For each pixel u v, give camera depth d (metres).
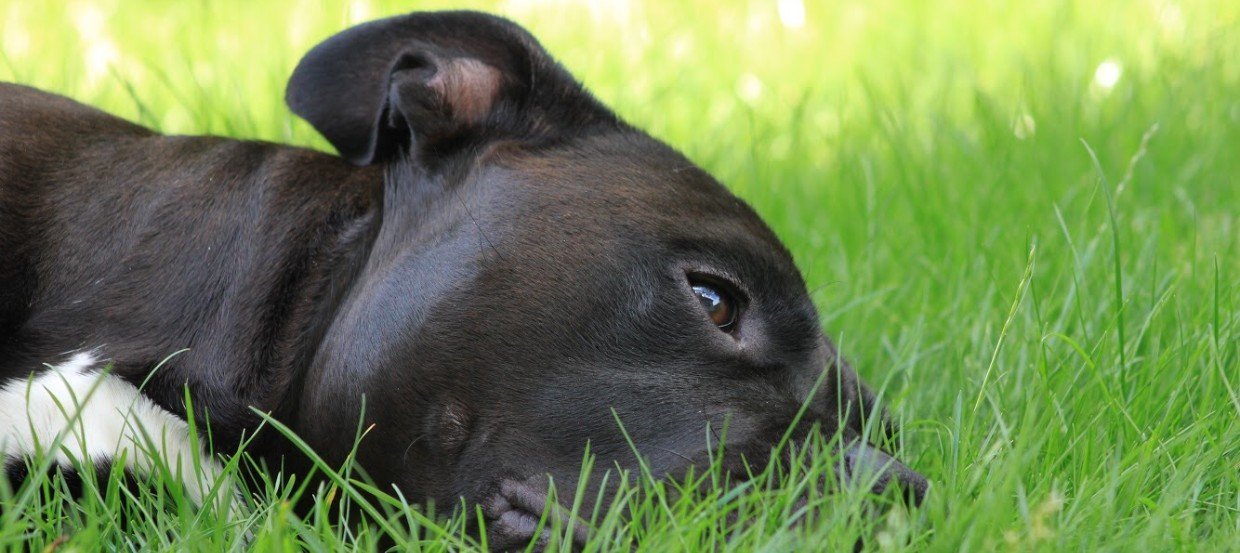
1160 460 5.61
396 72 5.99
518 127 5.98
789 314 5.63
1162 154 10.67
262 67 12.66
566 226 5.48
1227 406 6.04
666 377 5.26
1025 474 5.50
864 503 5.00
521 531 5.07
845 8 16.67
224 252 5.78
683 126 12.12
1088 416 5.97
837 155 11.03
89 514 4.87
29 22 14.25
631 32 14.52
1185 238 8.71
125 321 5.67
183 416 5.55
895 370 6.92
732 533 4.99
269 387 5.58
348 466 5.09
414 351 5.28
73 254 5.80
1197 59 13.26
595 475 5.11
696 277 5.48
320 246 5.80
